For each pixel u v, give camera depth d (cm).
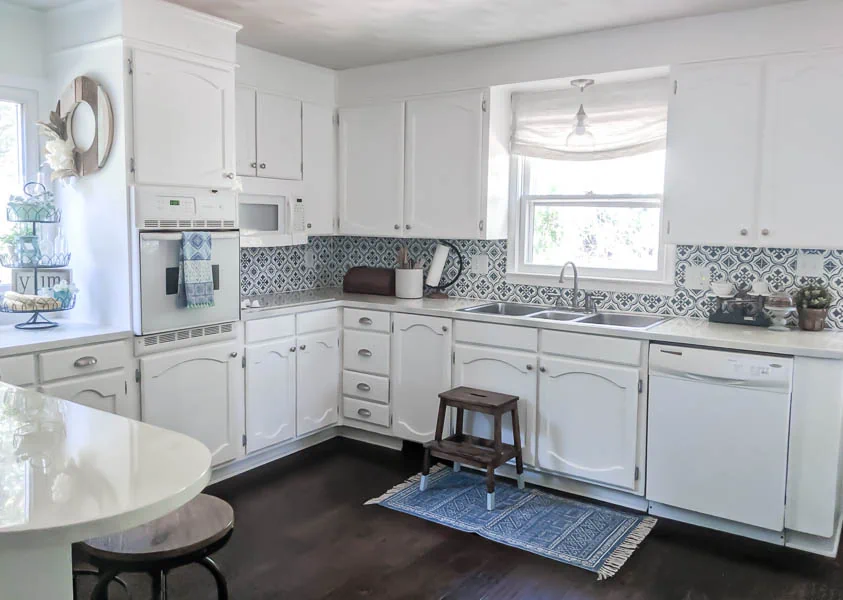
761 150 316
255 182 396
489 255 434
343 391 433
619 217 395
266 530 308
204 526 170
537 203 421
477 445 361
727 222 328
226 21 338
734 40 319
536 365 354
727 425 302
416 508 333
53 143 320
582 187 406
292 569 274
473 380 378
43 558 125
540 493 354
